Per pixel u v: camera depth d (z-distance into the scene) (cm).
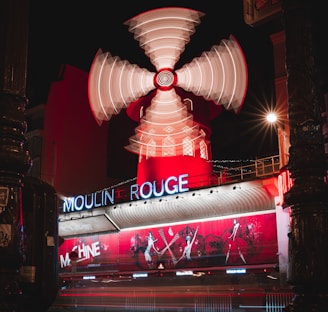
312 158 465
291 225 466
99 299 1866
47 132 2797
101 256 2478
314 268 434
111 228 2450
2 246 376
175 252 2144
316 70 507
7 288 374
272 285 1789
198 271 2036
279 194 1584
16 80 416
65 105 2922
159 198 2173
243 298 1448
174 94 2408
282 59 1692
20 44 427
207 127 2439
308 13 514
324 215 452
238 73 2444
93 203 2481
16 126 406
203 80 2472
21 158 398
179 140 2347
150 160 2362
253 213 1903
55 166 2781
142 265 2269
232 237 1948
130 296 1778
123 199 2525
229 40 2509
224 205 1962
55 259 485
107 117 2745
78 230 2598
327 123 1163
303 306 430
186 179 2092
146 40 2667
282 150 1547
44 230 475
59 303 1941
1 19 425
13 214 388
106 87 2766
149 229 2283
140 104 2552
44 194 486
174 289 1773
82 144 2977
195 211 2073
